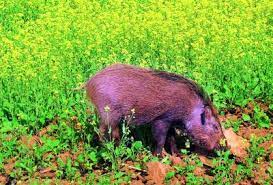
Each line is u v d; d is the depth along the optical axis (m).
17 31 13.68
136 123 8.59
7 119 9.68
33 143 9.02
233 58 11.45
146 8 14.90
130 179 8.16
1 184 8.20
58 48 12.23
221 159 8.48
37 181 8.12
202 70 10.90
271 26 14.16
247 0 15.55
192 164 8.51
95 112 8.82
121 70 8.44
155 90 8.34
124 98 8.33
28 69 10.70
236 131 9.50
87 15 14.02
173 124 8.63
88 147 8.83
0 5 15.18
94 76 8.55
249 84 10.78
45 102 10.19
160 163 8.31
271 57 11.76
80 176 8.25
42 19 13.99
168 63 11.57
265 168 8.55
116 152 8.41
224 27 13.51
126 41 12.20
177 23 13.38
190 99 8.45
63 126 9.27
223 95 10.42
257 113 9.88
